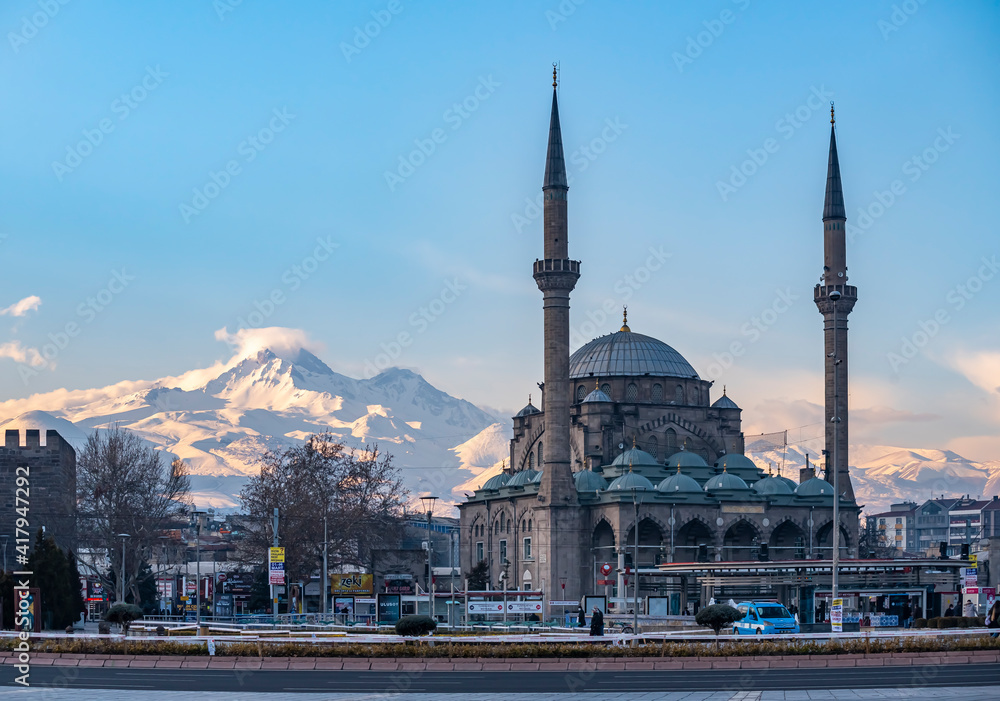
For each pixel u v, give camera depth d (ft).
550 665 201.26
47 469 430.20
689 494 504.84
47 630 304.91
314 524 470.80
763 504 508.94
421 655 208.33
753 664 200.64
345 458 529.86
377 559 529.86
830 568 360.69
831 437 545.44
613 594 477.77
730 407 581.53
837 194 554.05
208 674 191.52
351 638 219.82
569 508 497.05
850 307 552.41
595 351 589.32
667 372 579.48
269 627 281.95
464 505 612.29
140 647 214.07
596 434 558.56
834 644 208.54
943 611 371.15
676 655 206.90
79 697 153.58
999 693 150.61
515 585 552.41
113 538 422.41
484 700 149.48
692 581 424.46
